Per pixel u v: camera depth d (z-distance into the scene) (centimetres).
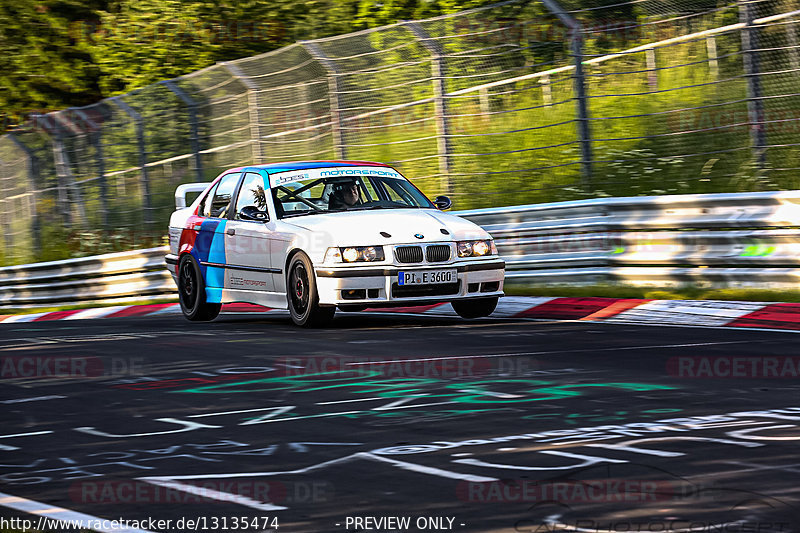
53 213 6838
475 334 2773
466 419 1719
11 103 9056
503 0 5553
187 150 6325
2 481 1419
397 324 3084
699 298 3350
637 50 4475
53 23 8794
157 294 5159
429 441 1567
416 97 5822
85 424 1794
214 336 2919
